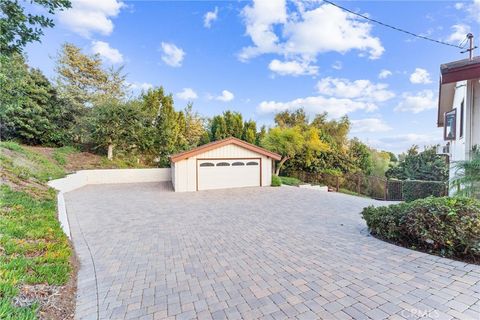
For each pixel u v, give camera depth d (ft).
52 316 7.61
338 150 68.18
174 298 9.10
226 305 8.57
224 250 14.15
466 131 19.70
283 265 11.89
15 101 20.12
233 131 66.44
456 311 7.80
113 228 18.93
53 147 52.26
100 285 10.12
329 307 8.26
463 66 16.67
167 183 50.24
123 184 48.39
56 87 55.42
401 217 14.33
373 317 7.64
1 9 10.88
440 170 46.34
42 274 9.19
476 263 11.30
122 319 7.87
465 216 11.96
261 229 18.45
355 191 51.16
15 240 11.31
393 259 12.21
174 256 13.32
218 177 43.65
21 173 26.08
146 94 60.64
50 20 12.25
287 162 63.05
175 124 61.77
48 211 16.94
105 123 51.44
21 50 12.20
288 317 7.78
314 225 19.47
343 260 12.29
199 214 23.79
